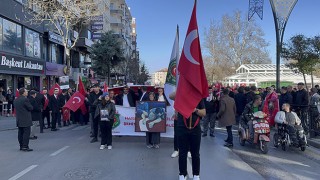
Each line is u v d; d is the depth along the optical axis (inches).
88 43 1863.9
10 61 1058.7
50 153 408.2
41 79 1353.3
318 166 344.2
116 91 591.5
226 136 554.6
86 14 1167.0
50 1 1118.4
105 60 1867.6
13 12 1093.8
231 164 346.9
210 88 555.5
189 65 246.2
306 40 944.3
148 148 438.6
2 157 388.2
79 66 1902.1
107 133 435.8
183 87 247.0
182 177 251.3
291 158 382.6
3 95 987.3
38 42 1342.3
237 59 2190.0
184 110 242.2
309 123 500.1
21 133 433.7
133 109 478.9
